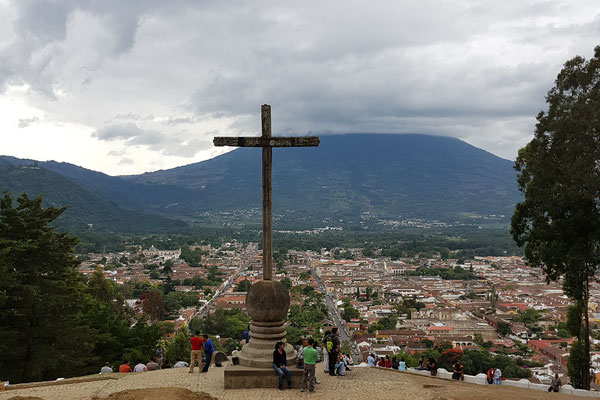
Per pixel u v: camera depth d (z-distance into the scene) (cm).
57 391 2480
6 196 4075
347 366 3108
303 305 14412
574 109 3584
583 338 4716
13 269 3903
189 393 2211
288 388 2380
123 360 4934
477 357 9056
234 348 10250
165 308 14438
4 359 3797
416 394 2328
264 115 2534
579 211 3759
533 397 2202
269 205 2552
